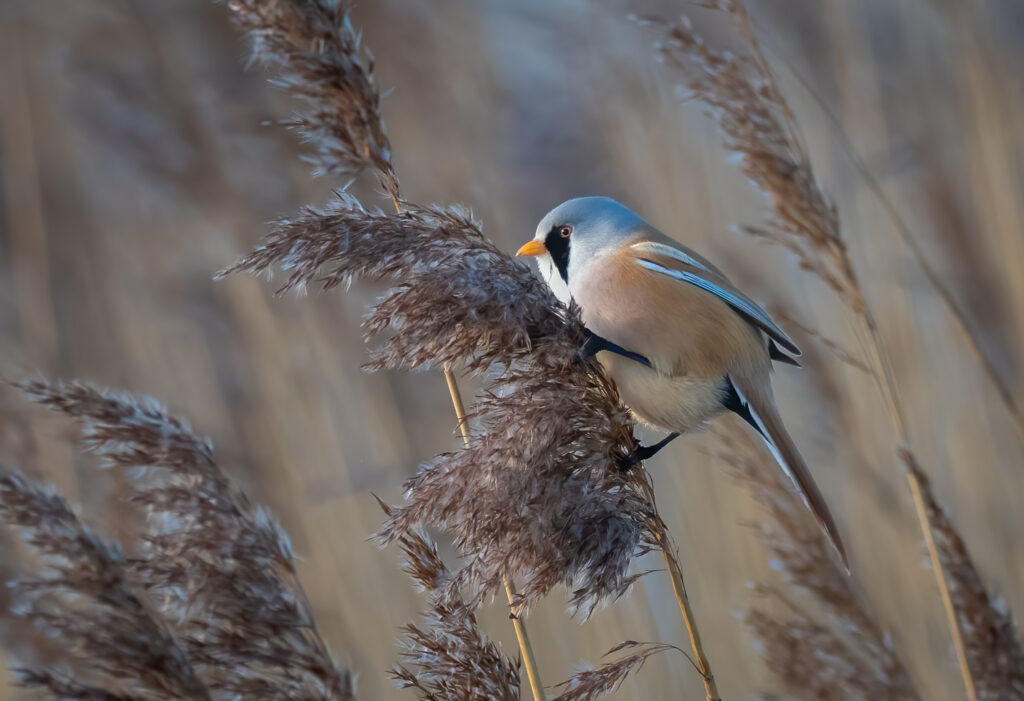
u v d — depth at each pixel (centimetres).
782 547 689
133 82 1223
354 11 1254
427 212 539
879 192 705
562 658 887
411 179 1212
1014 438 1009
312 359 1097
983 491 991
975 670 628
